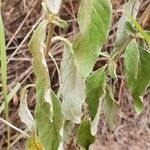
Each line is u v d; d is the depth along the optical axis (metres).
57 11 0.19
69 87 0.23
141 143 0.67
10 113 0.63
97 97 0.27
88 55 0.20
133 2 0.27
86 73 0.20
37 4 0.64
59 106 0.23
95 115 0.27
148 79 0.27
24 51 0.65
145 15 0.28
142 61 0.27
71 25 0.63
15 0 0.66
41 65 0.20
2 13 0.66
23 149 0.61
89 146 0.29
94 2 0.20
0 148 0.61
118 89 0.68
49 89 0.21
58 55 0.63
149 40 0.23
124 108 0.70
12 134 0.61
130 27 0.26
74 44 0.21
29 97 0.62
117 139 0.67
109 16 0.20
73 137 0.32
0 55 0.27
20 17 0.66
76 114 0.23
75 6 0.63
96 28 0.20
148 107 0.70
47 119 0.23
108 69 0.28
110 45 0.61
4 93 0.27
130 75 0.27
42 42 0.20
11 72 0.65
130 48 0.26
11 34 0.66
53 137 0.23
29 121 0.24
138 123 0.69
